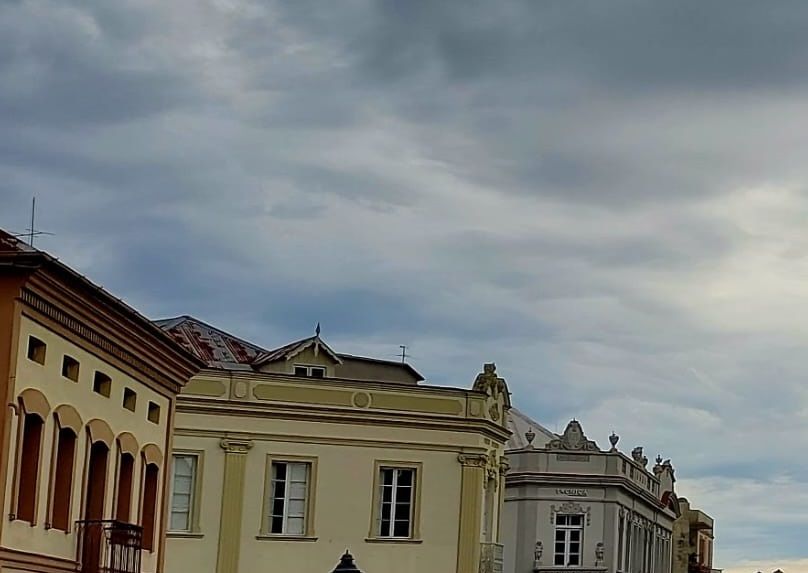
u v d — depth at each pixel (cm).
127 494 3052
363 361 5209
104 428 2873
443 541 4716
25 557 2481
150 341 3070
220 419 4550
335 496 4638
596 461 6556
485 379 4934
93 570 2784
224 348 5341
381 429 4709
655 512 7712
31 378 2505
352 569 2684
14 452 2436
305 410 4625
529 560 6400
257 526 4547
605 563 6438
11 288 2422
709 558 11094
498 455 5053
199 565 4475
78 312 2667
